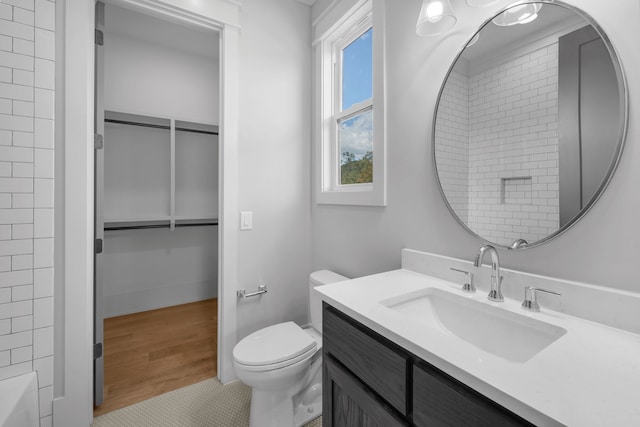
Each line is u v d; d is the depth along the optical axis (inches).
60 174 49.4
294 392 52.5
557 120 32.3
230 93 66.5
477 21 40.3
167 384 65.9
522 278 35.1
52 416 49.1
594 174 29.6
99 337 57.7
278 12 74.0
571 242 31.7
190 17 61.9
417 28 41.6
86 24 50.8
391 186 54.9
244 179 69.9
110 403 59.5
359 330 32.9
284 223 76.4
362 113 67.8
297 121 77.8
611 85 28.4
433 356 23.7
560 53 32.0
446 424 23.4
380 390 29.6
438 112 45.1
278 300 76.0
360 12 63.6
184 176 112.4
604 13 29.0
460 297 37.8
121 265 102.3
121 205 100.8
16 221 46.1
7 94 45.2
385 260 56.6
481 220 40.1
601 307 28.8
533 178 34.4
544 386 19.5
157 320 98.7
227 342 67.6
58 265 49.6
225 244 67.1
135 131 102.7
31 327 47.4
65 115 49.3
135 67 100.0
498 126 37.9
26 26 46.4
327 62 76.0
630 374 20.9
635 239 27.2
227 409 58.2
